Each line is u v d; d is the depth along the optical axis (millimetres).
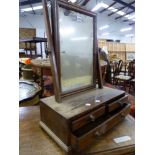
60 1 749
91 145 697
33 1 6973
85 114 671
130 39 12398
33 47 5664
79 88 905
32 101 1242
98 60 1013
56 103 755
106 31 11375
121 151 678
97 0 7496
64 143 640
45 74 2174
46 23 745
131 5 7891
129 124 871
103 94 887
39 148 665
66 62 823
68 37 819
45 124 779
